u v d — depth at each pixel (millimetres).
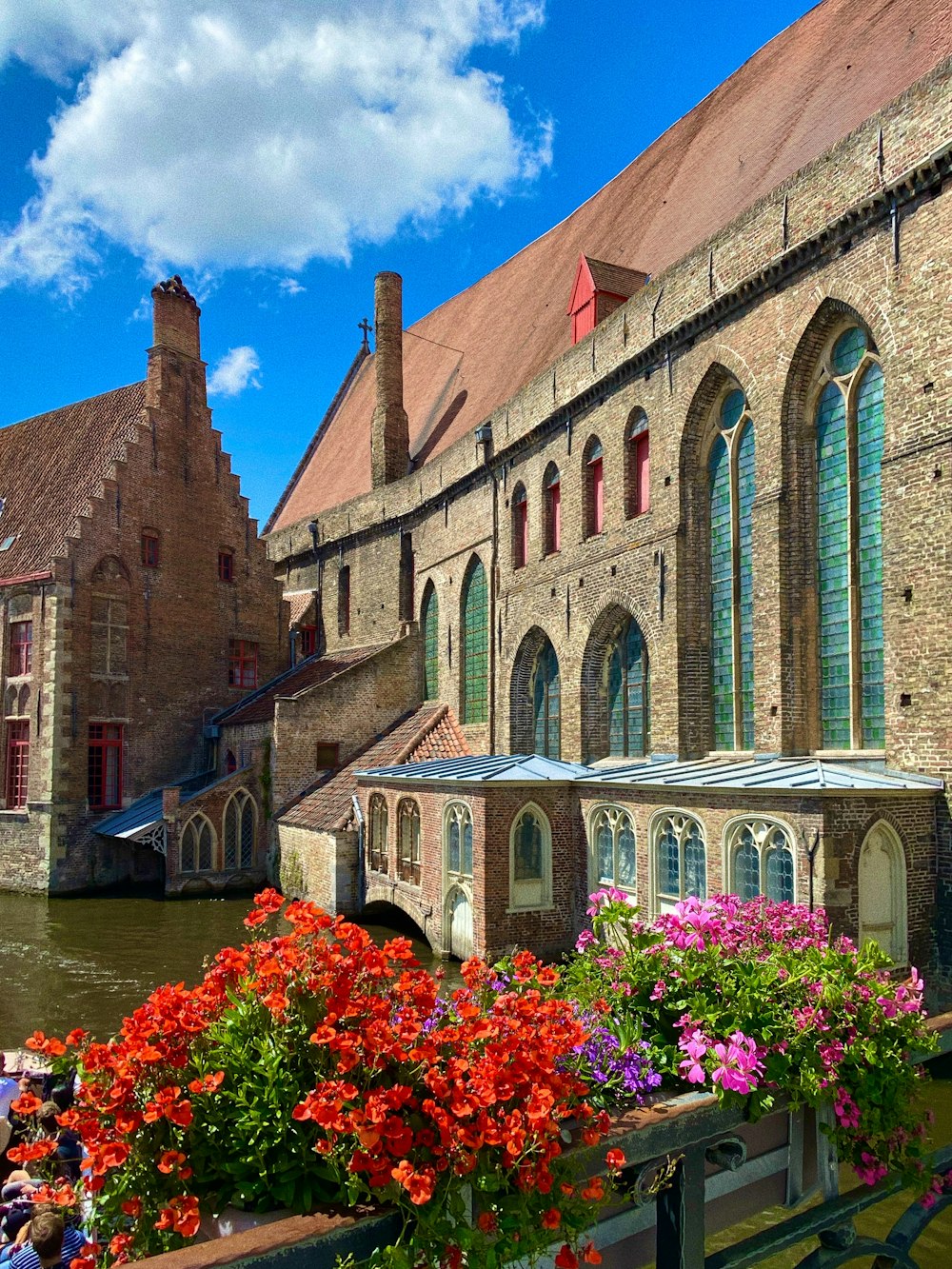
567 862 16484
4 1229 5926
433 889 17719
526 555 23969
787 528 15305
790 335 15141
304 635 37406
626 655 20062
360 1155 2639
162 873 29812
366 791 21656
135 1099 3066
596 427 20812
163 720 31266
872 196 13391
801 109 19984
